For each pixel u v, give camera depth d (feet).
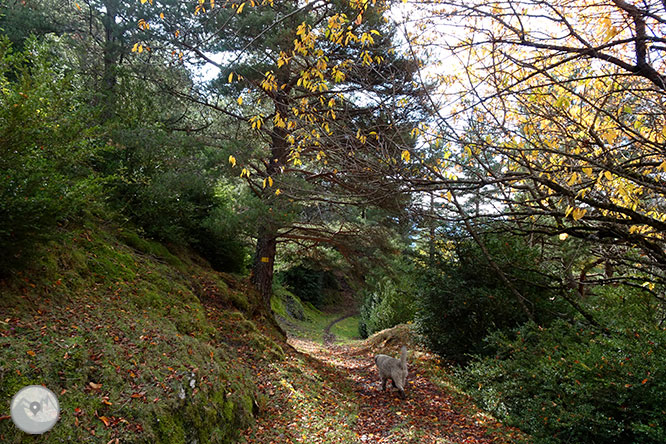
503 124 12.87
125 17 35.53
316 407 20.80
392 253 36.65
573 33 10.55
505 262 28.50
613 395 16.67
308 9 13.58
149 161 29.76
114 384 12.50
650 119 13.04
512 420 21.22
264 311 34.91
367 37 13.71
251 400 17.58
